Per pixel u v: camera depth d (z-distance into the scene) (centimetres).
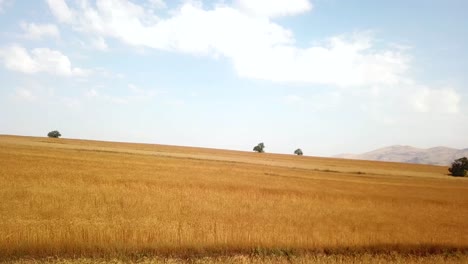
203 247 1493
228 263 1291
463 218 2547
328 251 1598
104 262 1241
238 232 1630
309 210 2434
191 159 7238
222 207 2252
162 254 1412
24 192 2223
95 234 1434
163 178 3509
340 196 3297
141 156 6600
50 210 1802
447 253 1662
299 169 7369
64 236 1381
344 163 11738
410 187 5053
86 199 2156
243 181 3941
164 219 1806
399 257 1512
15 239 1325
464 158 8944
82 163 4312
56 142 9606
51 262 1227
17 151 5306
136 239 1448
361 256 1493
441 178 7981
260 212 2212
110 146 9656
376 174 7756
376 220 2244
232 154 11988
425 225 2175
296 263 1333
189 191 2764
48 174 3064
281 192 3225
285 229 1783
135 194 2434
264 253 1491
